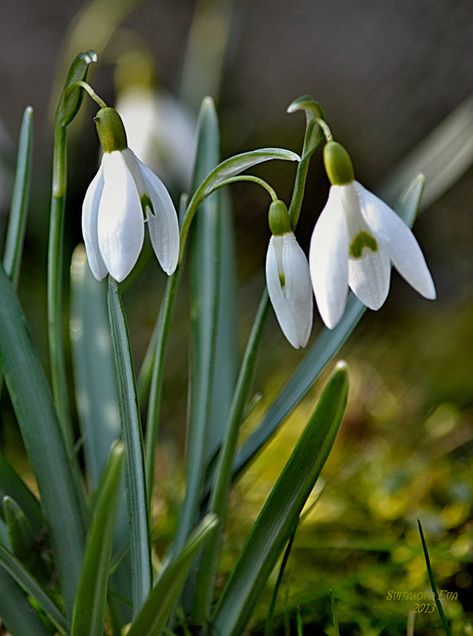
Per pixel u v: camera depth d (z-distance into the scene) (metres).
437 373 0.57
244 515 0.44
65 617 0.35
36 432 0.34
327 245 0.31
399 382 0.57
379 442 0.49
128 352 0.32
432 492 0.44
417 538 0.42
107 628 0.37
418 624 0.39
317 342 0.37
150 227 0.32
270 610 0.35
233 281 0.41
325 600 0.40
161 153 0.58
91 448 0.39
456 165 0.43
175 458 0.48
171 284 0.33
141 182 0.31
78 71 0.32
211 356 0.36
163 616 0.32
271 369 0.62
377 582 0.40
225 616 0.35
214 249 0.37
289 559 0.42
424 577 0.40
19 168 0.37
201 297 0.37
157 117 0.58
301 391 0.37
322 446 0.32
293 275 0.32
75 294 0.42
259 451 0.37
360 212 0.31
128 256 0.31
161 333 0.34
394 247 0.31
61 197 0.34
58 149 0.33
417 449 0.48
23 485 0.36
